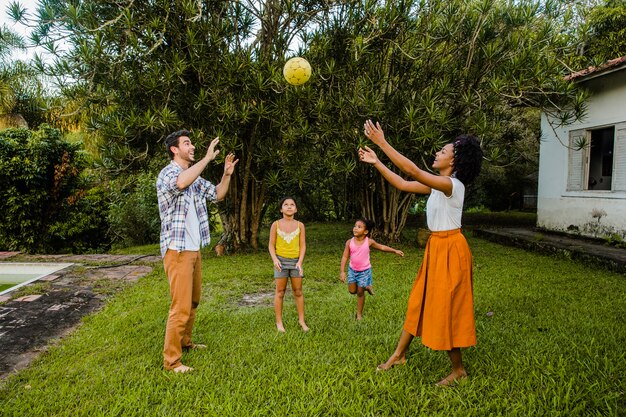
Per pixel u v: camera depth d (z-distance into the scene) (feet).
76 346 10.75
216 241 32.60
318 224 42.80
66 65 19.98
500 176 46.98
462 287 8.36
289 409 7.80
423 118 21.45
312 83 21.90
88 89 21.07
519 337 11.03
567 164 28.48
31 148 28.76
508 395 8.23
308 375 9.16
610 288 16.06
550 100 23.34
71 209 32.37
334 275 19.03
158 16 21.22
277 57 23.02
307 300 15.05
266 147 23.24
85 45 19.26
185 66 20.27
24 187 29.55
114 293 16.15
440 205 8.53
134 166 23.57
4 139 28.84
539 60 22.02
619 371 8.89
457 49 24.39
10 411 7.74
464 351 10.23
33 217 29.86
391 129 23.18
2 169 28.12
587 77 24.53
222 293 16.28
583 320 12.32
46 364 9.79
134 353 10.37
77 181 31.89
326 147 23.99
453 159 8.77
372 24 22.25
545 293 15.46
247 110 21.24
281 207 12.05
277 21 24.04
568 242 25.26
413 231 36.76
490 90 22.79
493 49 22.36
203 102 21.08
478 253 24.94
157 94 21.39
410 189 8.84
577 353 9.75
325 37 22.48
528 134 40.68
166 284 17.31
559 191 29.27
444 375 9.16
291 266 11.94
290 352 10.31
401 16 21.38
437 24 22.36
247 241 26.89
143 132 22.13
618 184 24.88
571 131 28.19
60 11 20.20
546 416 7.48
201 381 8.82
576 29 26.13
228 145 21.29
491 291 15.85
